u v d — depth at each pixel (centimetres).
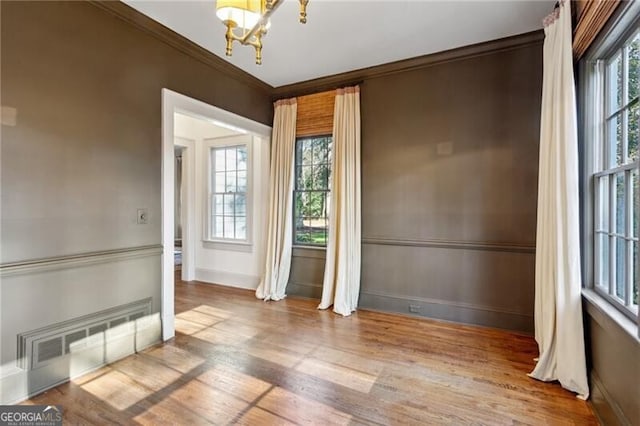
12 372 211
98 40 260
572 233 223
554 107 238
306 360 271
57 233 234
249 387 231
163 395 221
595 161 228
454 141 355
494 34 317
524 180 325
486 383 237
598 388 202
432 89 366
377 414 202
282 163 449
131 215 284
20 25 216
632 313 173
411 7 273
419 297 375
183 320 365
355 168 399
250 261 502
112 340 269
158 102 308
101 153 262
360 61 376
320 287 441
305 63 380
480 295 346
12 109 212
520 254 328
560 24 234
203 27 305
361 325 350
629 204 184
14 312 213
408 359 273
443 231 362
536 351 288
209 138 549
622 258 193
